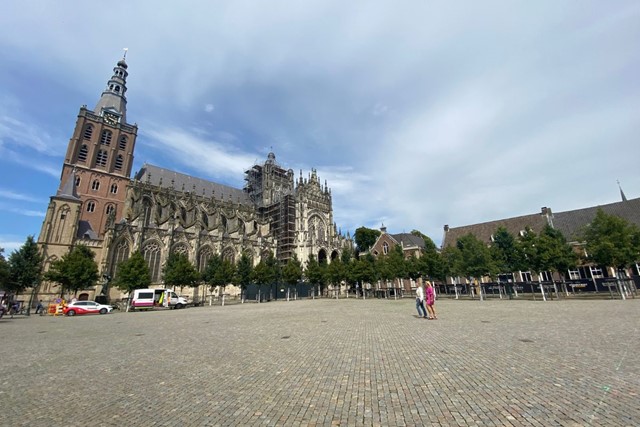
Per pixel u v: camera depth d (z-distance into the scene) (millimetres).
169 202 79312
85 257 51344
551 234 42500
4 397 7453
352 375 8383
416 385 7383
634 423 5039
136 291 47781
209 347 13047
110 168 76438
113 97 84500
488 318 19625
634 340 10977
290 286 79188
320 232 107688
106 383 8398
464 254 46656
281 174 117000
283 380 8164
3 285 46562
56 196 60906
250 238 88750
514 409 5820
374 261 68312
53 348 13984
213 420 5867
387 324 18719
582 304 26688
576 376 7465
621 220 36875
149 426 5691
